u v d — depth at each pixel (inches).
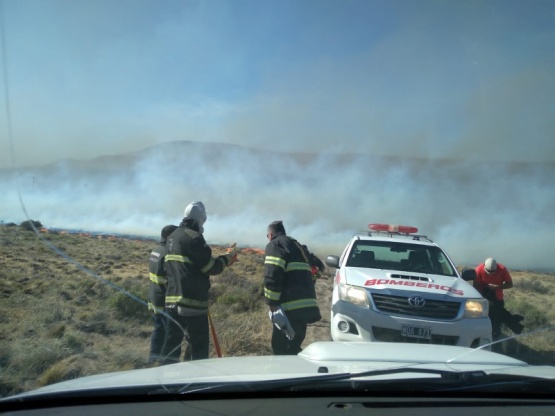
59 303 412.5
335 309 289.3
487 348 277.0
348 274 309.7
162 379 137.3
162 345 264.2
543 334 382.0
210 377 138.6
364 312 278.2
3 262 647.8
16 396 124.2
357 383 131.7
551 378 138.8
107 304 414.0
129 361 284.7
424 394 132.0
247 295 482.9
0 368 258.1
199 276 232.7
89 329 361.1
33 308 397.1
